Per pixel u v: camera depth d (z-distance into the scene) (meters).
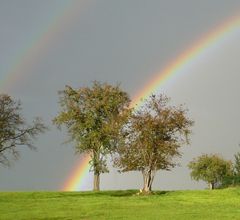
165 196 62.75
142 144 69.62
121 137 72.94
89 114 83.75
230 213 43.19
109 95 84.31
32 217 40.22
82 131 84.62
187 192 68.69
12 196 64.19
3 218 39.41
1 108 81.56
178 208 47.91
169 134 70.56
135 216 40.75
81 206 49.97
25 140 83.81
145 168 69.88
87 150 86.06
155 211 44.91
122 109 84.25
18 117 83.06
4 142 82.00
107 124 80.00
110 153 82.56
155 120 69.38
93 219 38.72
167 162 69.88
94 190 79.62
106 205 50.91
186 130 70.12
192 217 39.91
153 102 71.06
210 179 118.62
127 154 70.69
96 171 84.62
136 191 75.12
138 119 70.06
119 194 70.38
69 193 70.94
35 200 57.72
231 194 64.62
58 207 48.94
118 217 40.09
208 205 51.41
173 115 69.94
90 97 84.31
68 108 84.50
